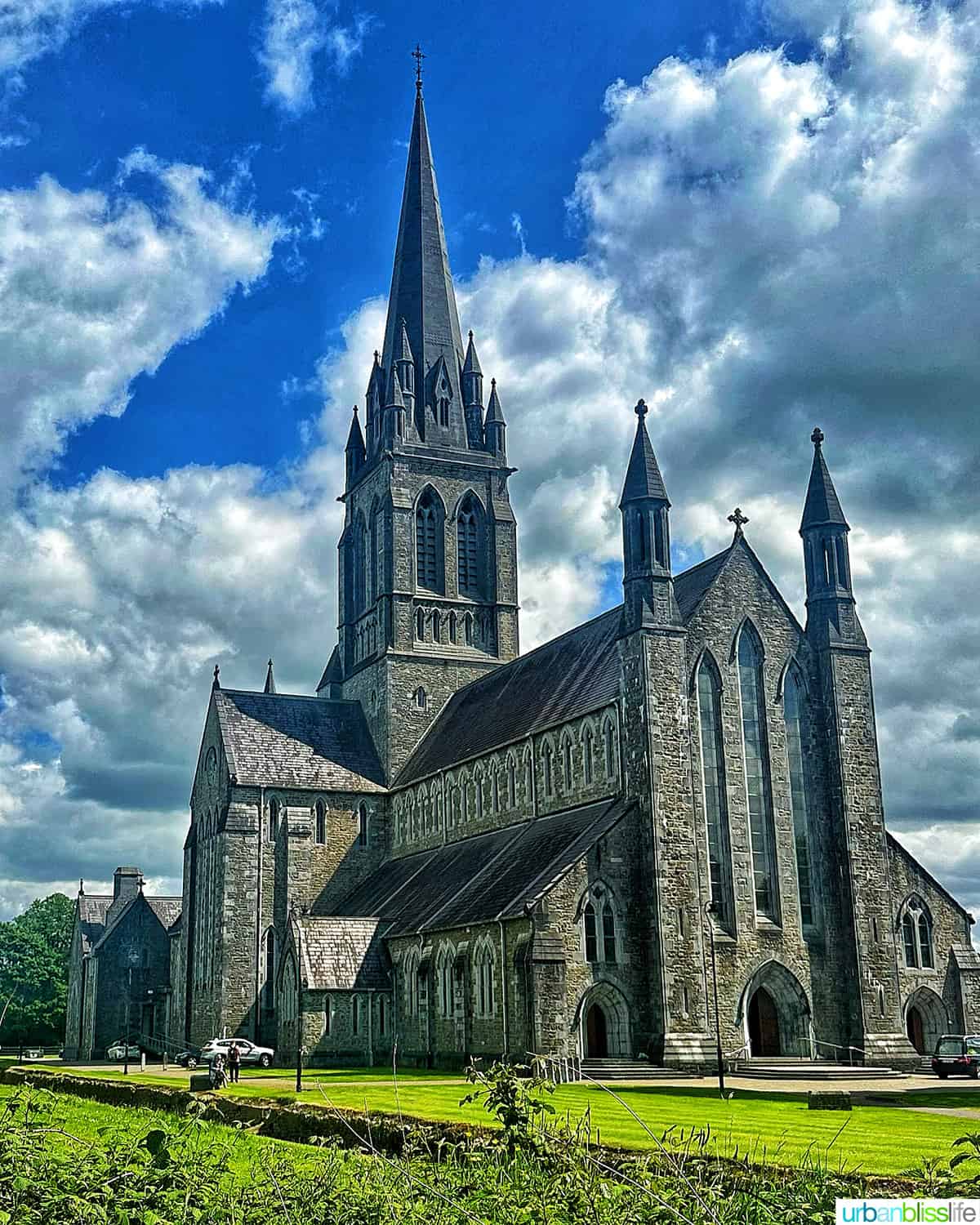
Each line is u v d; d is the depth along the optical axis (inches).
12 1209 667.4
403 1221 692.7
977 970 3051.2
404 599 4392.2
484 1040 2810.0
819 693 3075.8
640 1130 1325.0
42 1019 6476.4
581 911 2687.0
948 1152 1179.3
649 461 2982.3
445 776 3836.1
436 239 4808.1
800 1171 779.4
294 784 4143.7
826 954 2915.8
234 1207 703.1
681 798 2785.4
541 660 3767.2
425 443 4539.9
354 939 3373.5
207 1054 3447.3
